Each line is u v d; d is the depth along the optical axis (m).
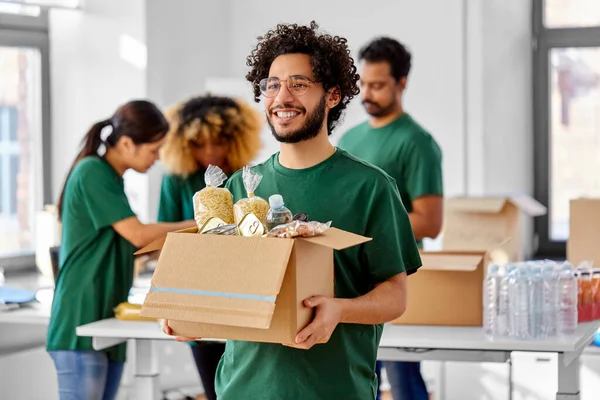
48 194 5.70
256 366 2.34
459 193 5.95
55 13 5.63
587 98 6.23
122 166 3.88
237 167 4.15
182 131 4.07
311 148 2.37
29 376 4.91
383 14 6.07
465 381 4.81
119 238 3.82
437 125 5.98
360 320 2.25
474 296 3.49
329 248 2.24
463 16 5.89
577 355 3.33
